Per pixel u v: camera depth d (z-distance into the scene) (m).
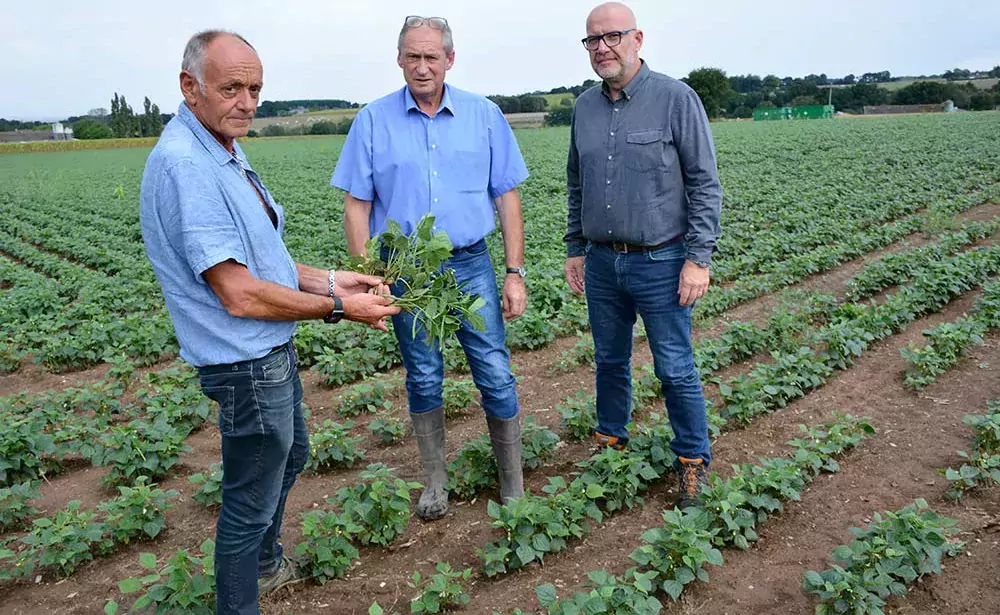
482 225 4.08
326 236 14.27
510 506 3.82
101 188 29.42
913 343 7.19
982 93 87.19
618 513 4.36
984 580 3.61
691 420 4.23
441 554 4.00
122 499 4.25
